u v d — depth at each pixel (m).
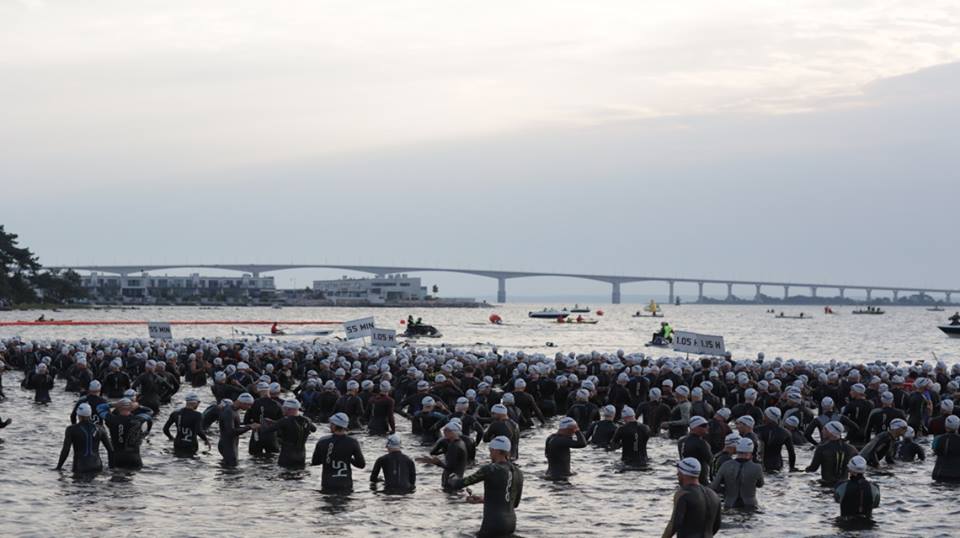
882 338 155.62
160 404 42.34
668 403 34.81
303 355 57.12
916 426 34.50
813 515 23.39
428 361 48.50
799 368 44.16
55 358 56.12
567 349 104.50
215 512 23.22
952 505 24.73
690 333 50.03
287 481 26.62
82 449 27.05
